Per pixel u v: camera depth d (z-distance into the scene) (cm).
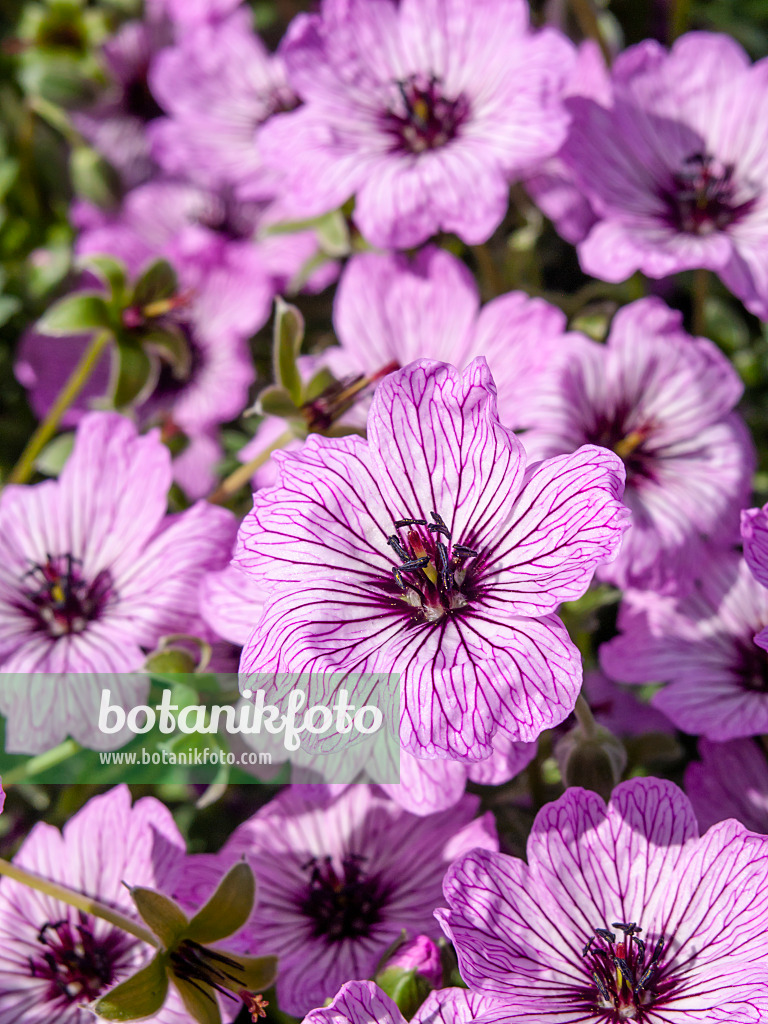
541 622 11
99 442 15
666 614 14
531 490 11
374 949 13
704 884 11
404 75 16
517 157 15
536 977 11
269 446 15
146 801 13
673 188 16
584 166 15
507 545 11
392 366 14
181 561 14
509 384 14
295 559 11
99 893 13
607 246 15
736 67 16
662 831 11
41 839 13
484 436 11
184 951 11
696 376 14
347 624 11
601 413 14
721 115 16
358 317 15
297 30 16
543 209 17
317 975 12
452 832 13
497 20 16
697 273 17
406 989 11
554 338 14
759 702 13
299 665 11
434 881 13
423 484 11
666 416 14
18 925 13
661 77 16
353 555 11
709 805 13
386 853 13
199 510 14
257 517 11
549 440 14
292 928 13
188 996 11
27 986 13
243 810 16
